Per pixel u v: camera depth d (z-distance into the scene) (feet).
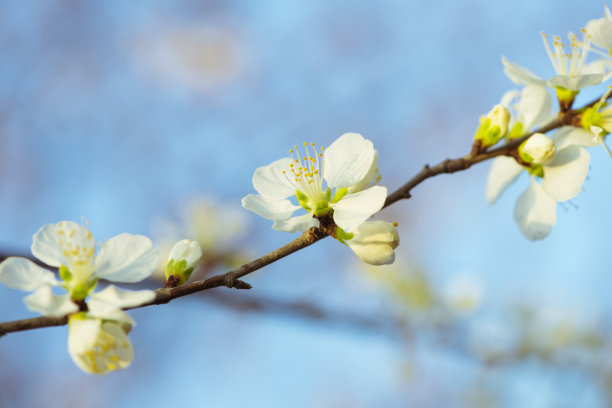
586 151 1.26
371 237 1.19
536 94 1.30
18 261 1.16
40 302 1.14
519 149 1.26
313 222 1.19
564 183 1.26
